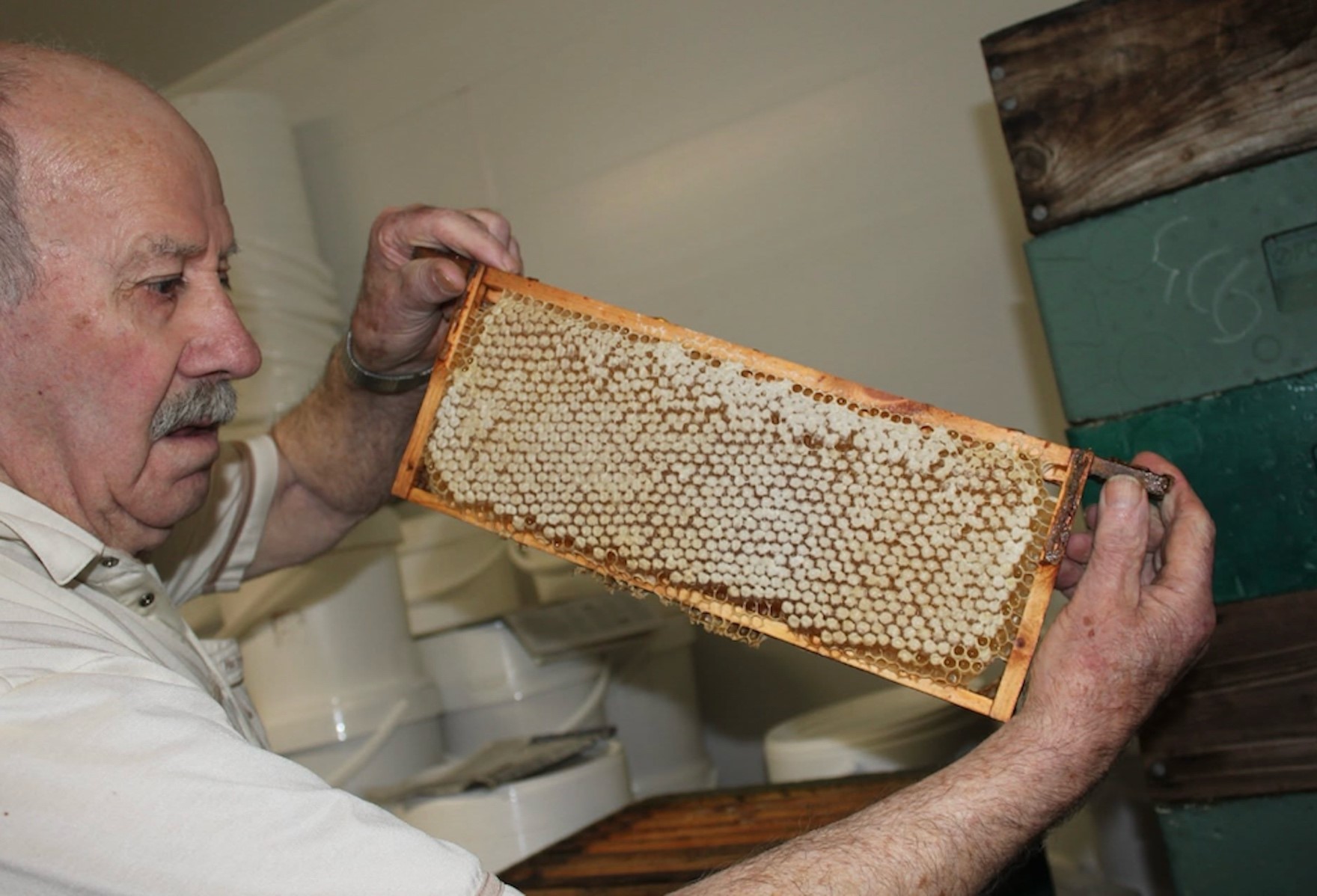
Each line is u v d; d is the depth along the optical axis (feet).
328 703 5.51
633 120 7.08
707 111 6.86
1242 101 3.64
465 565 6.41
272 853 2.34
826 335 6.58
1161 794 3.82
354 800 2.43
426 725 5.87
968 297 6.18
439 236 3.34
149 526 3.06
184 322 2.94
